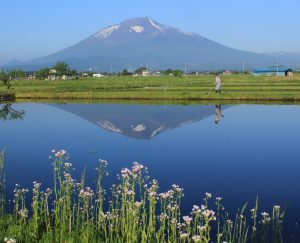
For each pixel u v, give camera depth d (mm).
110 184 16938
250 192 16094
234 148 25188
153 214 9914
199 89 66875
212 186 16969
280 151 24172
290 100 54156
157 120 38250
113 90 69312
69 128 34156
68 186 10992
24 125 36031
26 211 11398
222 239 11062
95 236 10258
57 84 102625
